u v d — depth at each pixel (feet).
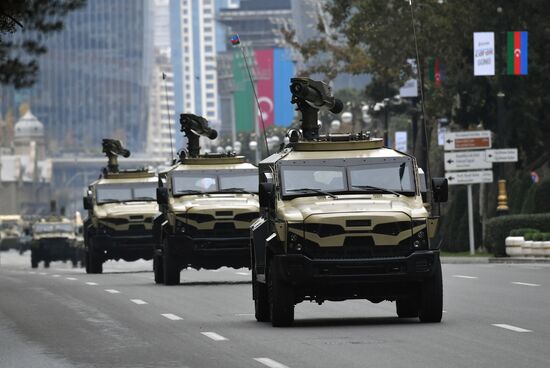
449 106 518.78
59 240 509.35
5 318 183.01
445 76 515.91
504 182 430.61
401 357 121.60
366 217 155.84
